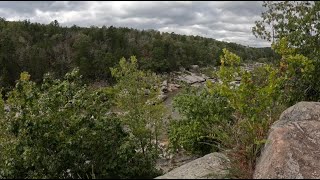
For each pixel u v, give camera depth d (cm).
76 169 802
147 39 8544
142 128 1329
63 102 856
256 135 767
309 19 1375
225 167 672
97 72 5703
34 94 852
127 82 1557
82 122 815
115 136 888
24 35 6103
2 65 4047
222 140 809
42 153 773
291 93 1257
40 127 771
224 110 1045
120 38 7619
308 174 647
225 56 830
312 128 794
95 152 831
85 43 6250
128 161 903
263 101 761
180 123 1307
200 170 662
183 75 7481
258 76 902
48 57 5647
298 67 1189
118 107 1512
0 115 979
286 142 710
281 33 1460
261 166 671
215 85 915
